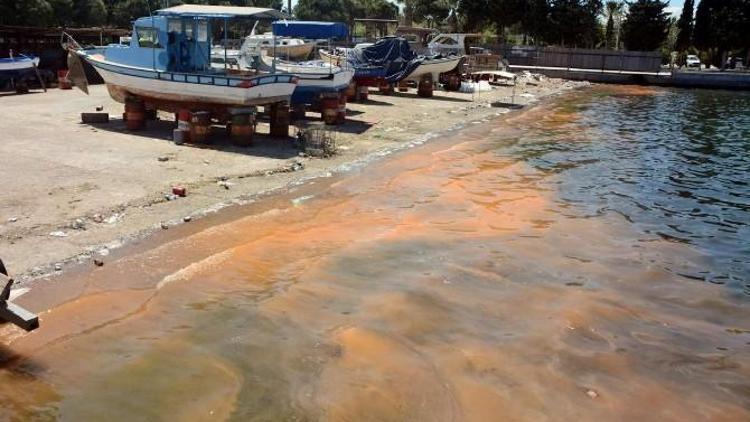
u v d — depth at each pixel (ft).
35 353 22.61
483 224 40.22
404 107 94.68
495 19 216.33
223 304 27.09
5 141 53.72
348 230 37.37
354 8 317.42
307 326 25.58
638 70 187.73
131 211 36.94
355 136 67.77
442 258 33.83
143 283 28.35
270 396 20.77
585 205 46.06
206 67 63.05
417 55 111.55
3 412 19.48
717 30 224.33
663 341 26.35
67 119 65.82
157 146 54.90
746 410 21.75
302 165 51.60
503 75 142.72
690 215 44.78
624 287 31.63
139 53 62.03
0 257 29.32
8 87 88.99
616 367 23.97
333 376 22.11
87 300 26.43
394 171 52.49
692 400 22.16
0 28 97.04
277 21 66.49
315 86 72.69
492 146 67.41
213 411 19.85
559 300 29.50
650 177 55.98
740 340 26.91
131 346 23.49
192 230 34.96
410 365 23.07
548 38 213.87
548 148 68.23
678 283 32.65
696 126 91.09
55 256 29.96
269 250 33.19
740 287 32.50
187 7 63.67
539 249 36.22
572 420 20.49
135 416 19.51
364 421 19.69
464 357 23.88
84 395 20.48
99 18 187.83
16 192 39.09
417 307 27.76
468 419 20.13
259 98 57.77
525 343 25.26
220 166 49.21
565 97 131.34
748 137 81.30
